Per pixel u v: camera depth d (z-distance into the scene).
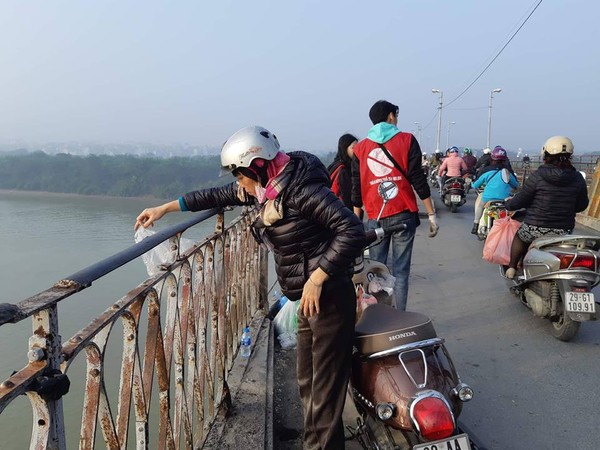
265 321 4.31
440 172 14.38
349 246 2.07
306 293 2.17
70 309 7.13
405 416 2.08
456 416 2.19
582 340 4.43
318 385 2.32
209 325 3.11
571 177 4.56
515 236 4.96
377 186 4.18
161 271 2.08
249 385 3.21
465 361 4.05
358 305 3.08
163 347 2.05
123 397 1.80
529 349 4.25
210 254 2.81
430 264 7.32
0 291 11.11
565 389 3.54
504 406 3.33
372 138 4.22
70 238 16.36
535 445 2.89
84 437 1.52
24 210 25.17
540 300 4.46
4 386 1.07
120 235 16.59
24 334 6.09
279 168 2.20
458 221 11.79
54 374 1.22
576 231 9.80
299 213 2.17
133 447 4.27
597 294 5.67
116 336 5.73
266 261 4.70
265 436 2.69
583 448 2.86
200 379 2.60
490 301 5.53
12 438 4.77
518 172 23.66
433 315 5.16
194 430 2.82
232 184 2.81
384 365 2.23
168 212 2.79
